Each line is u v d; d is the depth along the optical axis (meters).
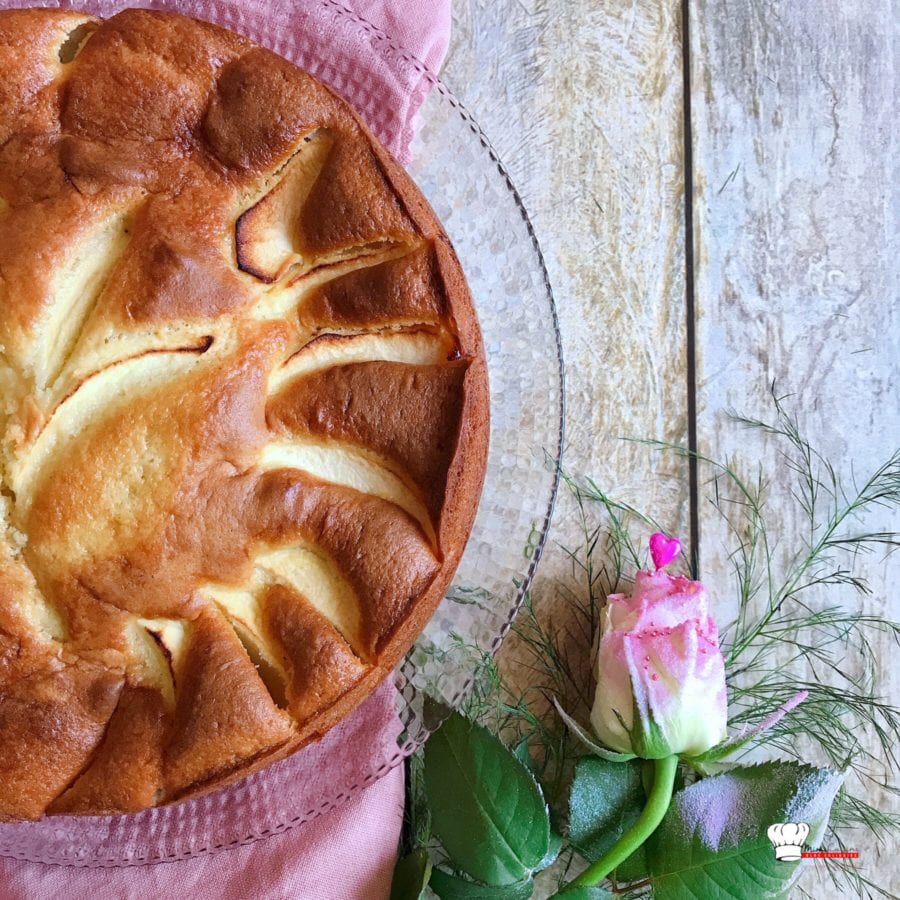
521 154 0.57
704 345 0.58
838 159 0.58
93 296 0.47
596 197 0.58
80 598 0.46
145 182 0.47
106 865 0.52
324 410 0.47
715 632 0.52
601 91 0.58
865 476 0.58
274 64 0.48
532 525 0.54
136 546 0.46
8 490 0.46
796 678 0.57
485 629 0.54
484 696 0.54
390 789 0.54
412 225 0.48
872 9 0.59
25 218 0.46
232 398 0.46
